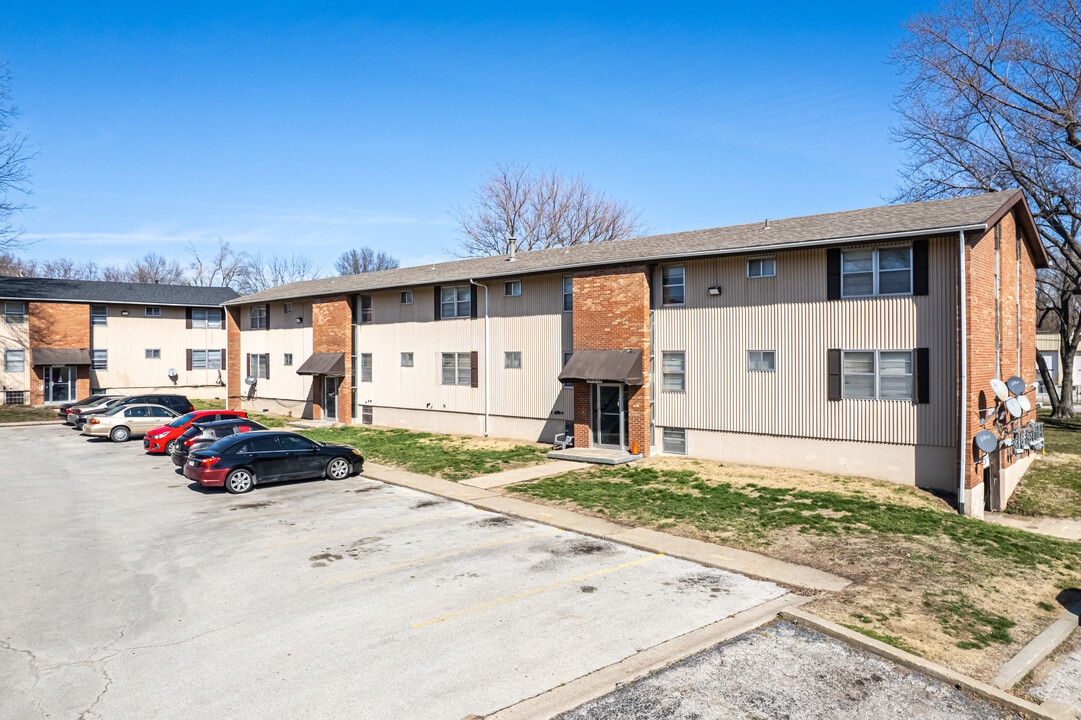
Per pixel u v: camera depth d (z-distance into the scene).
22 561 11.75
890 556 11.74
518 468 20.31
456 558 11.87
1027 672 7.88
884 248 17.23
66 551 12.34
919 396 16.69
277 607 9.60
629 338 21.44
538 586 10.43
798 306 18.62
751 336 19.53
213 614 9.35
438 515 15.04
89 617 9.25
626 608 9.52
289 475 18.36
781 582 10.55
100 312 43.66
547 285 24.58
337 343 32.12
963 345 15.84
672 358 21.20
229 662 7.89
